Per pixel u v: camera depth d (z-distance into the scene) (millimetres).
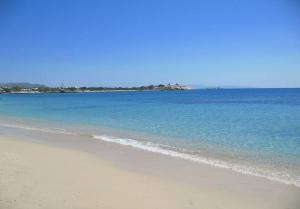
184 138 18141
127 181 9602
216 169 11344
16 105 57406
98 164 11695
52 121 28078
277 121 26969
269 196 8609
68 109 45031
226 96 101688
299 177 10391
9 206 7242
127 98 92375
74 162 11820
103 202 7805
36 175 9703
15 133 20469
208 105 52812
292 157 13289
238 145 15953
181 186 9305
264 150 14711
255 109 42156
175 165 11867
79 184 9078
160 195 8500
